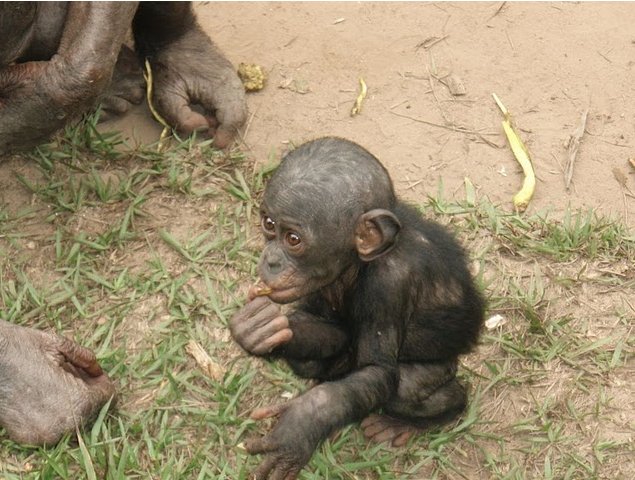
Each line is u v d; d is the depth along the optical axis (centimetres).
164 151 191
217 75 195
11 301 173
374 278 150
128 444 159
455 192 188
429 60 205
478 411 165
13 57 182
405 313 151
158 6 192
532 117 197
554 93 200
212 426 162
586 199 187
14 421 158
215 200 186
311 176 144
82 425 159
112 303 174
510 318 174
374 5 214
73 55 171
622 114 197
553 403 166
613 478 159
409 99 200
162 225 183
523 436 163
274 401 166
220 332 172
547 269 179
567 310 175
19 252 180
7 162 190
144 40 198
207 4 215
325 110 199
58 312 173
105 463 155
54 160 190
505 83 202
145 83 199
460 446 163
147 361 168
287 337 145
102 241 180
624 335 172
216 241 181
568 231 181
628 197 187
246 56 206
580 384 167
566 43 207
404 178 189
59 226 182
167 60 196
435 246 155
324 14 213
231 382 166
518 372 169
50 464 155
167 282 176
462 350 158
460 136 195
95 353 169
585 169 190
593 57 205
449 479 160
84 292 175
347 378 147
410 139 195
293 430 142
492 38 209
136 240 181
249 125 196
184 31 197
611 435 162
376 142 194
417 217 157
